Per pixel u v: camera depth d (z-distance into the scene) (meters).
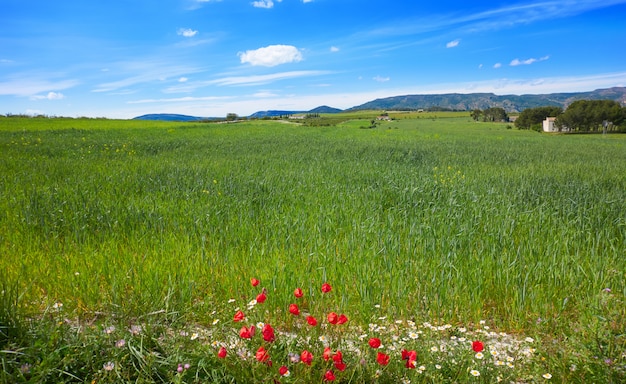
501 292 4.30
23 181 10.11
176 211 7.27
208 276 4.59
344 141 27.39
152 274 4.40
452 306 4.00
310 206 7.98
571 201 8.36
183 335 3.43
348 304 4.06
